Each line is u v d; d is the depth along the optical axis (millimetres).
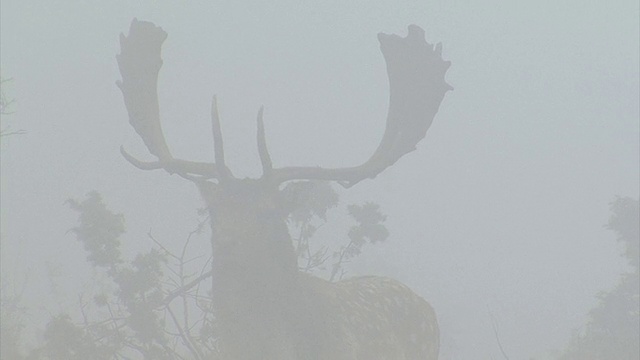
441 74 25109
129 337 35500
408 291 28609
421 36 25203
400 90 24938
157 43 25016
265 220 21875
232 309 21703
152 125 24297
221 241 21219
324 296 23297
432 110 24938
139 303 34875
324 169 23531
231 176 22156
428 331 28578
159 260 36312
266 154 22172
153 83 24750
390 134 24797
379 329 25656
